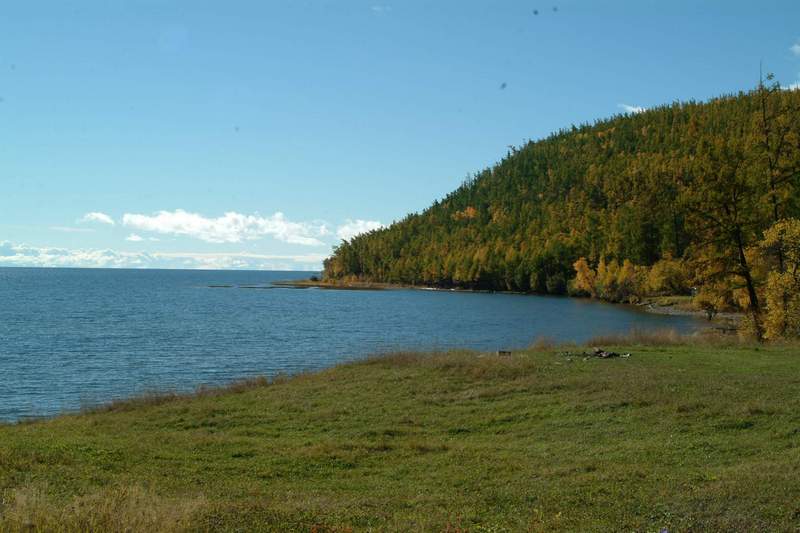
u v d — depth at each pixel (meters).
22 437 16.66
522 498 10.77
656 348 30.89
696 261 39.62
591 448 14.45
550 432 16.23
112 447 15.09
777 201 39.47
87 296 136.25
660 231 109.25
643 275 106.44
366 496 11.34
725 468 12.02
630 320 76.44
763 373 22.08
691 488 10.66
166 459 14.17
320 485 12.34
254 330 67.12
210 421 18.70
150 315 87.00
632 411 17.31
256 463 13.98
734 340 33.31
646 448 14.00
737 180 37.66
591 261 133.12
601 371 23.58
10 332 62.16
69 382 35.41
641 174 163.88
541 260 144.88
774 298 34.28
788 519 8.93
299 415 19.27
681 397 18.20
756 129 40.97
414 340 56.81
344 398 21.45
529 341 54.91
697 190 39.38
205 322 76.56
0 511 9.27
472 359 26.94
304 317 85.56
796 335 33.56
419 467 13.56
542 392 20.59
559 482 11.62
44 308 97.62
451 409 19.30
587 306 104.62
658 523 9.13
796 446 13.39
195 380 35.94
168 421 18.94
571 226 160.12
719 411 16.42
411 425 17.75
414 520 9.57
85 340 56.31
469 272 170.12
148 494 10.52
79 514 8.89
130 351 49.22
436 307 105.69
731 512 9.28
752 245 38.28
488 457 14.09
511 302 118.69
